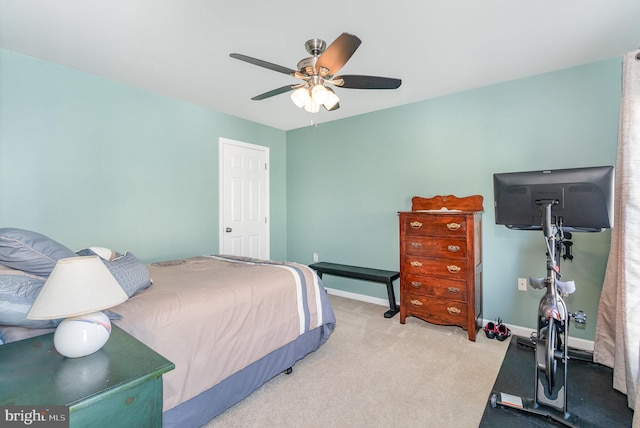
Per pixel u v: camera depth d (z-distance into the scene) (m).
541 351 1.68
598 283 2.42
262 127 4.29
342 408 1.75
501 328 2.67
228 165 3.85
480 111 2.94
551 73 2.60
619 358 1.85
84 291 0.99
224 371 1.63
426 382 2.00
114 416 0.87
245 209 4.07
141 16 1.84
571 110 2.52
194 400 1.51
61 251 1.43
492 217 2.88
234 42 2.14
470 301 2.62
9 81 2.26
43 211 2.42
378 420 1.65
